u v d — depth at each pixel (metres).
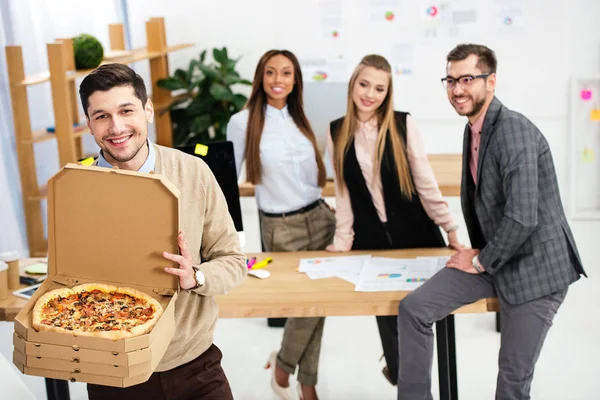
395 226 3.24
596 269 4.96
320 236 3.50
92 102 1.81
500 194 2.68
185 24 6.61
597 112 5.95
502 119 2.62
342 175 3.23
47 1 5.29
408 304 2.66
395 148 3.15
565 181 6.27
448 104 6.28
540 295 2.61
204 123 6.15
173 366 2.04
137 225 1.84
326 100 4.98
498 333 4.12
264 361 3.89
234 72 6.29
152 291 1.88
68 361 1.68
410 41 6.18
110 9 6.10
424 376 2.71
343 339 4.15
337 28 6.23
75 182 1.84
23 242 4.96
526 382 2.67
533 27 6.02
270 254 3.21
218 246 2.07
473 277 2.73
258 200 3.52
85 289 1.88
